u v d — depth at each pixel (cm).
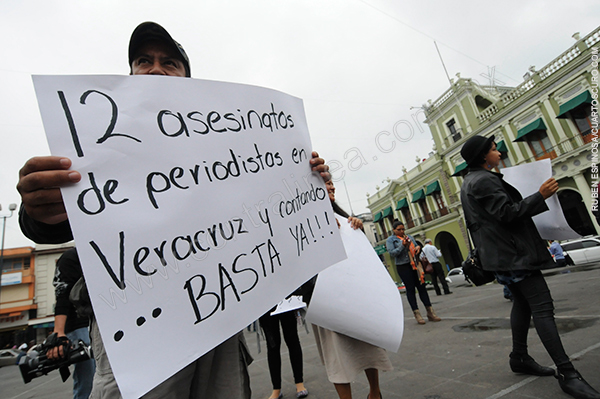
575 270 915
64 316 199
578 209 1542
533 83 1541
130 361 79
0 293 2853
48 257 3053
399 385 216
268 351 244
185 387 101
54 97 90
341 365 157
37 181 81
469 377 205
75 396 216
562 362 161
